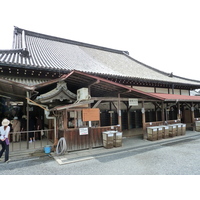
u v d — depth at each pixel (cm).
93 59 1429
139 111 1237
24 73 761
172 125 906
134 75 1228
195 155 562
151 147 684
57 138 628
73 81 673
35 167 458
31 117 857
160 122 912
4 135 501
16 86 509
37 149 603
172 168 441
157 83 1254
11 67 684
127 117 1165
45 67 726
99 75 898
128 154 580
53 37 1727
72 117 636
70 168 449
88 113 639
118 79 1023
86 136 638
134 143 757
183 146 695
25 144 685
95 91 774
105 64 1389
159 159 521
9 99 837
